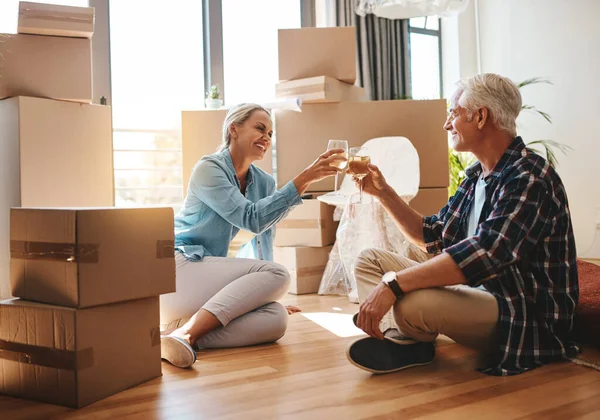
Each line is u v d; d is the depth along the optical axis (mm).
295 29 3576
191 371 1777
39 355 1530
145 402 1504
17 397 1576
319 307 2902
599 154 4906
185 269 2174
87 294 1494
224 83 4512
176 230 2281
